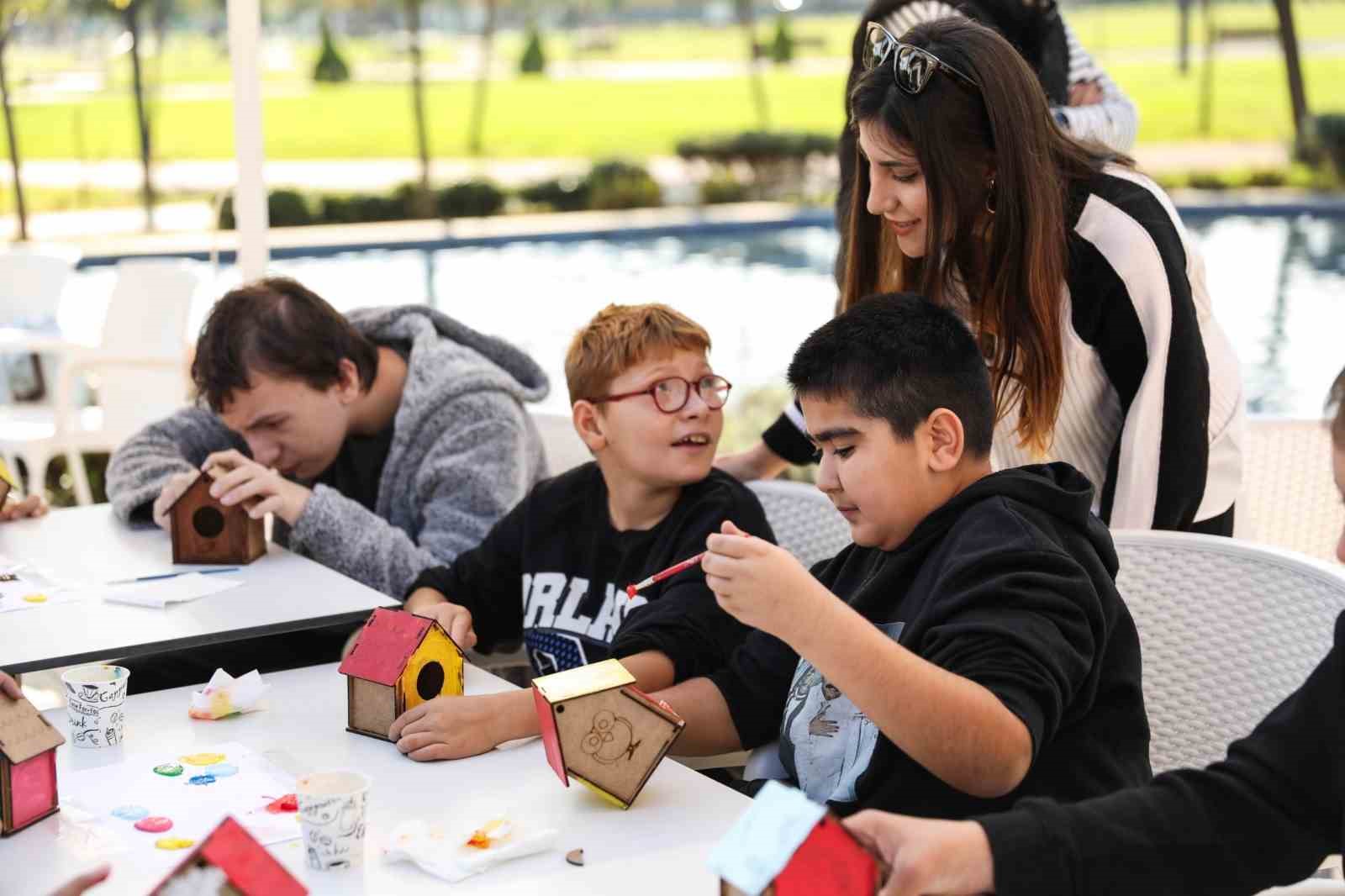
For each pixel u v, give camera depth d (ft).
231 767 5.25
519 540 7.55
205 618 6.73
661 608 6.56
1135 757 5.11
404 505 8.68
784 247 45.83
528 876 4.43
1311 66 84.58
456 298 35.94
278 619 6.72
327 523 7.89
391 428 9.02
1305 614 6.20
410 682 5.61
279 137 72.59
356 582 7.50
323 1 85.92
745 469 8.32
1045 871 3.97
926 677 4.53
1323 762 4.22
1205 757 6.54
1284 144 64.80
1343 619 4.30
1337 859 6.98
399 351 9.30
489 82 89.10
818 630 4.59
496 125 78.84
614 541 7.14
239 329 8.24
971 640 4.73
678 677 6.38
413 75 59.00
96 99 57.00
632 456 6.93
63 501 17.20
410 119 78.54
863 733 5.32
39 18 53.31
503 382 8.74
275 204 48.55
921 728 4.53
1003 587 4.84
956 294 7.12
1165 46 93.50
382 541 7.93
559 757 4.89
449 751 5.38
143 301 17.31
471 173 67.00
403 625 5.70
